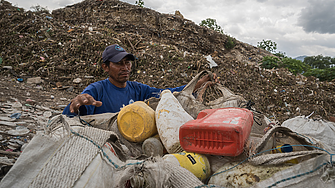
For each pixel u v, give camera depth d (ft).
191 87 7.19
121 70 7.68
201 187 3.65
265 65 47.03
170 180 3.72
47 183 3.35
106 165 3.89
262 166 3.98
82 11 58.80
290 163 3.91
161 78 26.35
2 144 7.93
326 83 30.63
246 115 4.83
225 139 4.06
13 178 3.34
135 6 60.75
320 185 3.46
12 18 31.99
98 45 28.96
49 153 3.67
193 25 65.00
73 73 25.53
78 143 3.88
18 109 13.24
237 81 26.96
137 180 3.64
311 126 6.78
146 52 31.96
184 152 4.66
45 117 12.55
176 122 5.41
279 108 23.65
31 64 25.29
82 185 3.46
